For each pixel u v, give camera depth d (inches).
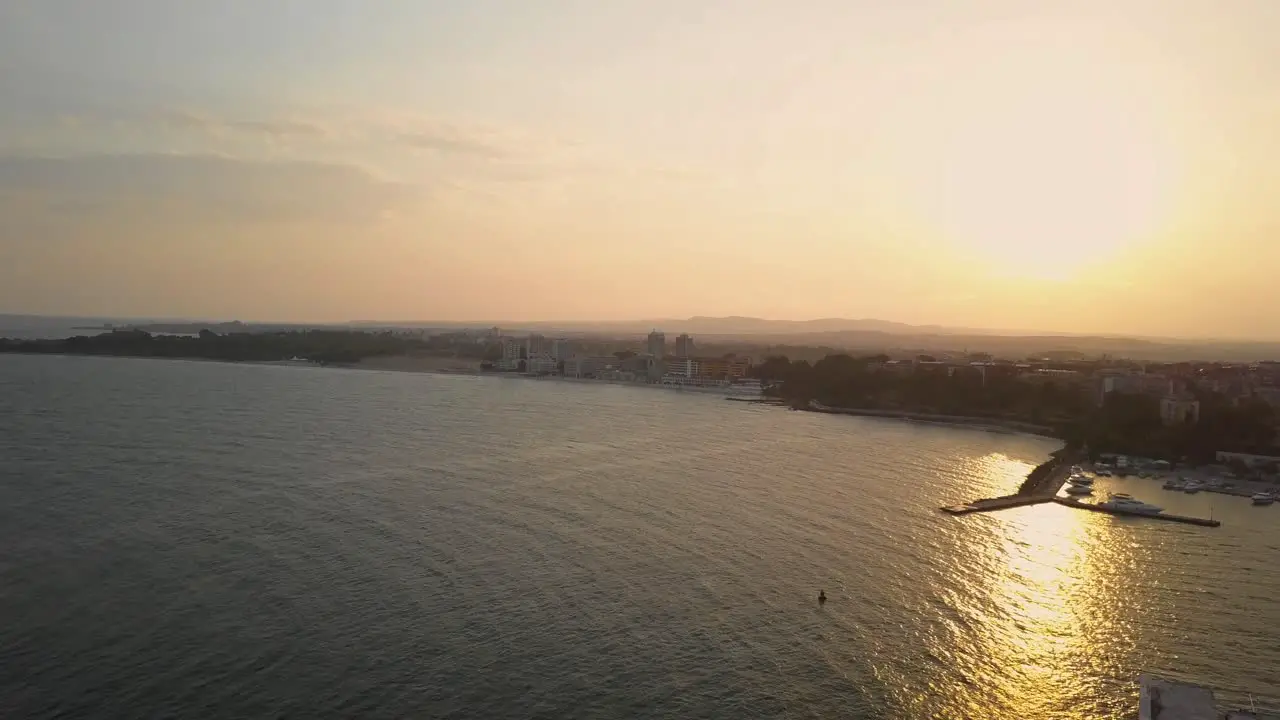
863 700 3656.5
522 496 6978.4
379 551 5349.4
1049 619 4611.2
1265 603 4933.6
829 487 7765.8
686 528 6102.4
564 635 4170.8
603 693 3631.9
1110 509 7263.8
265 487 6988.2
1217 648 4288.9
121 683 3587.6
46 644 3922.2
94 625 4133.9
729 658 3988.7
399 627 4200.3
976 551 5841.5
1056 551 5954.7
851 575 5191.9
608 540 5743.1
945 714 3577.8
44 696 3469.5
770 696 3651.6
